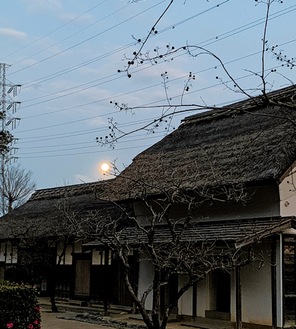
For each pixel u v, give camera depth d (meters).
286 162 15.00
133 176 19.77
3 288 11.76
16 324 11.63
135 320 17.56
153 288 8.30
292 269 15.22
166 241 14.86
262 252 15.30
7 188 45.97
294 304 15.07
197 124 21.88
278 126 17.00
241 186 15.38
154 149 21.91
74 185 29.98
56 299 25.08
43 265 23.83
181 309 17.48
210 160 17.70
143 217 19.84
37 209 30.03
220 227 16.11
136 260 19.73
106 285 19.27
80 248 24.12
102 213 23.11
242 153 16.89
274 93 17.75
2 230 28.92
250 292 15.52
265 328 14.95
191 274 8.44
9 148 31.45
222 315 16.33
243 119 19.44
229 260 13.45
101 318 18.02
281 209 15.38
